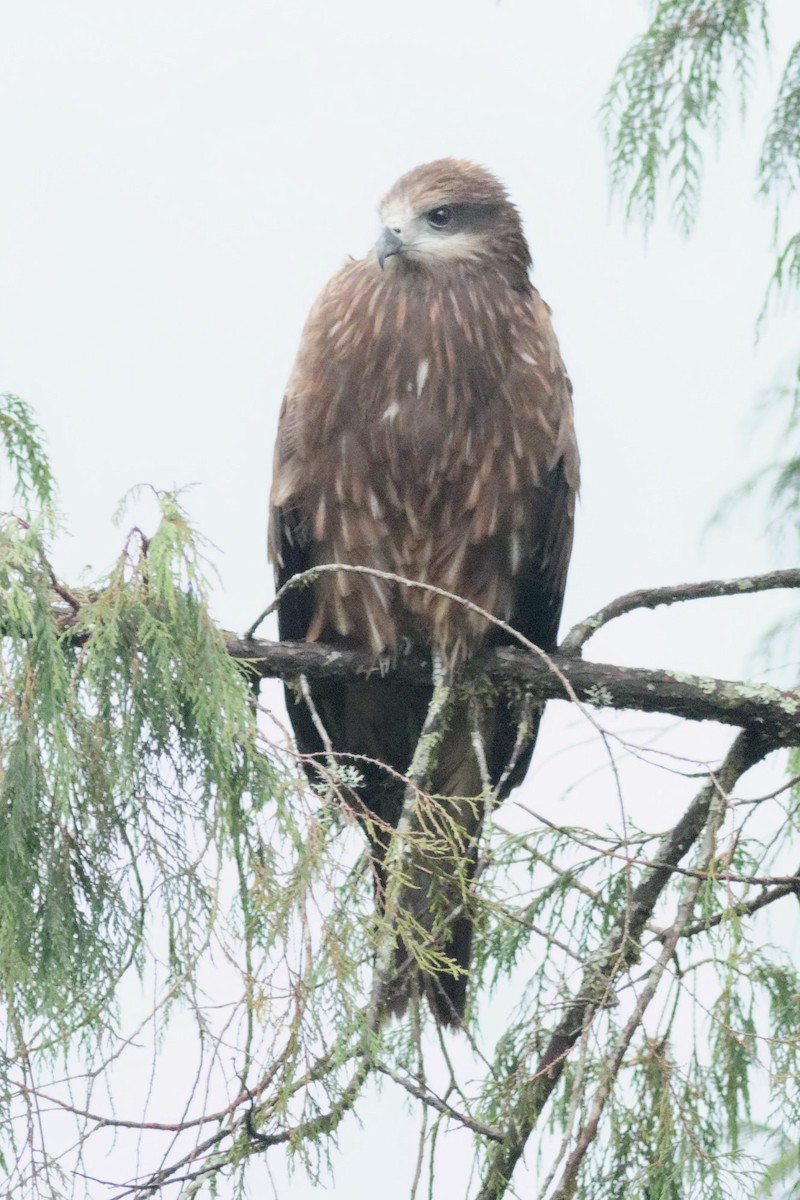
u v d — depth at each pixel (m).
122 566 5.86
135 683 5.79
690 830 7.54
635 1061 6.73
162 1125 5.52
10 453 6.96
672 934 6.75
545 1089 6.71
